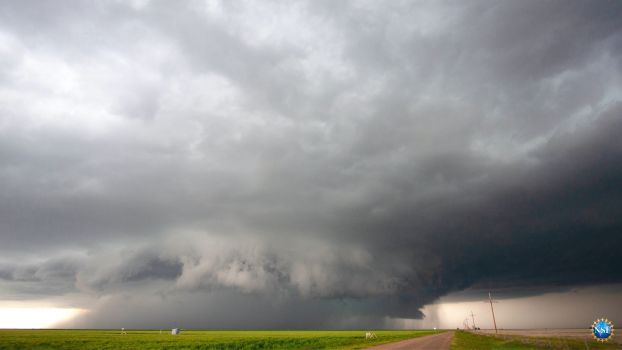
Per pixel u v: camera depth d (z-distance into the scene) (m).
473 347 46.66
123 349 51.78
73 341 65.12
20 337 74.62
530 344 47.72
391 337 97.12
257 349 59.06
